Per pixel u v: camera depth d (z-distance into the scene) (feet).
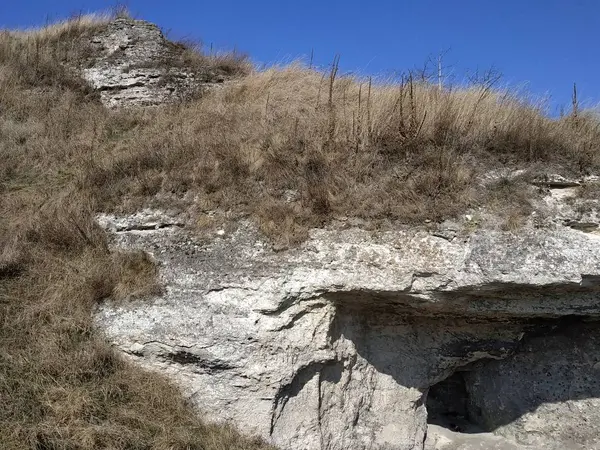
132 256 17.54
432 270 16.17
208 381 15.93
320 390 16.92
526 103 22.02
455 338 18.88
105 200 19.39
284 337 16.20
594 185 17.44
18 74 31.78
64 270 17.47
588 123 20.63
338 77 28.86
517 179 17.48
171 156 20.17
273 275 16.51
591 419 18.13
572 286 15.89
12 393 13.91
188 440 14.38
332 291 16.47
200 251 17.39
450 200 17.10
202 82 33.76
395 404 18.42
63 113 28.81
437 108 20.20
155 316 16.29
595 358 18.49
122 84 32.50
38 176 23.16
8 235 18.54
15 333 15.46
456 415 21.15
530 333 19.19
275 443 15.80
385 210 17.15
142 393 15.24
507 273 15.70
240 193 18.38
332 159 18.81
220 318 16.14
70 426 13.62
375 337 18.52
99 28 36.60
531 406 18.83
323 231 17.15
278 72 31.53
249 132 21.72
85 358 15.14
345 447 17.17
